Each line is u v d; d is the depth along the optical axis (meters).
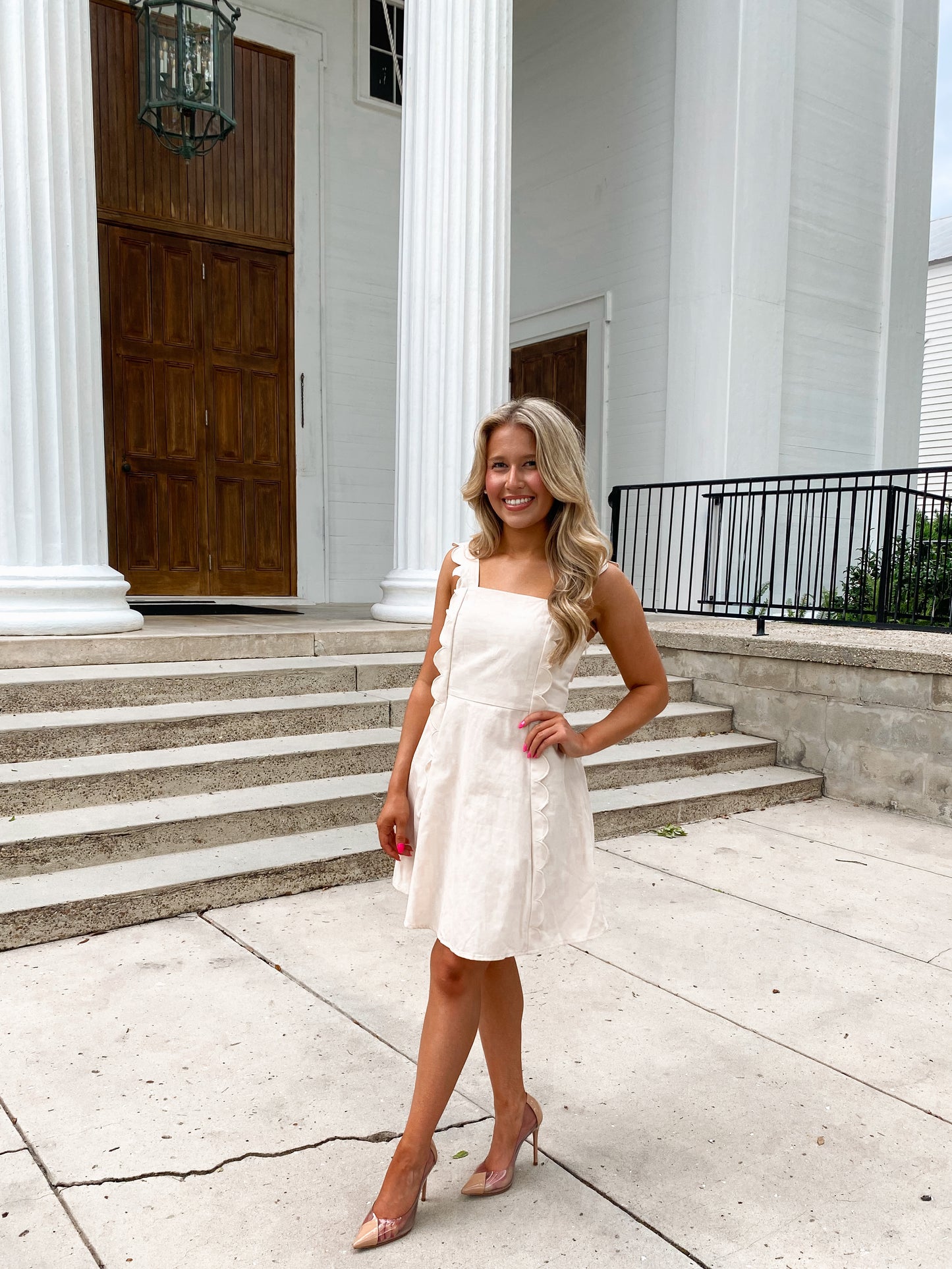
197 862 3.63
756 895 3.92
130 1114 2.18
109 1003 2.73
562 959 3.22
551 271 10.43
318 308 9.00
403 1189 1.80
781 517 9.28
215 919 3.39
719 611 8.88
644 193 9.36
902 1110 2.34
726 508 8.78
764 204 8.73
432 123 6.02
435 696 1.87
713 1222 1.88
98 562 5.11
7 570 4.73
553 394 10.52
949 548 7.78
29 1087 2.28
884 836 4.86
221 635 5.14
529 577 1.83
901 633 6.47
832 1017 2.84
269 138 8.63
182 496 8.28
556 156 10.30
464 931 1.71
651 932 3.48
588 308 9.98
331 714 4.80
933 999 2.99
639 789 5.17
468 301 6.08
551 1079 2.43
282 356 8.82
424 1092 1.81
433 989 1.84
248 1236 1.79
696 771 5.54
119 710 4.45
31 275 4.72
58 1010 2.68
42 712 4.30
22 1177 1.94
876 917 3.70
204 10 6.32
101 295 7.79
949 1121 2.29
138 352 8.00
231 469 8.55
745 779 5.50
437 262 6.05
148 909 3.34
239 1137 2.10
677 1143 2.16
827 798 5.65
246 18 8.39
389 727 4.98
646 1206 1.93
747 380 8.77
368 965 3.04
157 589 8.18
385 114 9.39
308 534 9.02
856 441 10.12
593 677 6.14
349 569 9.41
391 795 1.95
